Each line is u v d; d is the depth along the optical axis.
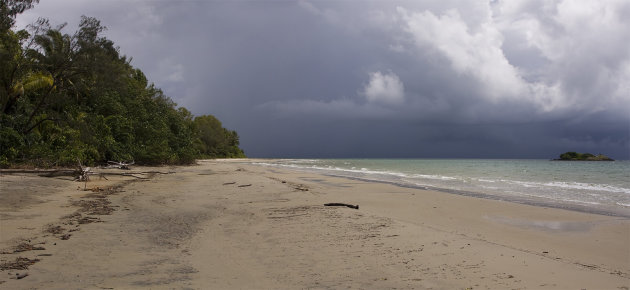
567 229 8.66
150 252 5.82
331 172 35.66
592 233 8.20
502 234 7.98
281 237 6.93
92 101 31.53
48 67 23.67
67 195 12.59
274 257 5.60
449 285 4.36
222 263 5.28
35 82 24.23
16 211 9.03
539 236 7.84
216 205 11.18
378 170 41.75
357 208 10.82
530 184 21.88
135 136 35.50
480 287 4.30
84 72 24.66
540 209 11.71
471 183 22.45
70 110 27.72
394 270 4.93
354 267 5.07
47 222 7.88
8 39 21.30
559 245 7.03
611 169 46.66
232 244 6.43
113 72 25.78
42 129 24.80
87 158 25.70
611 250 6.67
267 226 7.99
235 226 8.02
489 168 50.12
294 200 12.38
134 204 11.12
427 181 23.97
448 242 6.51
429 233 7.25
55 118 24.52
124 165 28.31
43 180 15.70
